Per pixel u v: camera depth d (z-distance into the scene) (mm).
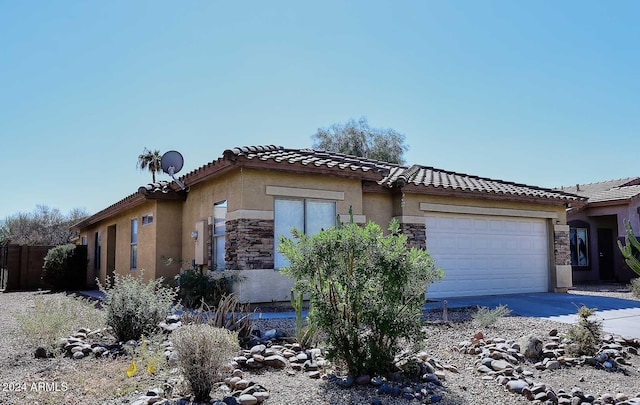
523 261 17812
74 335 8602
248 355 7266
